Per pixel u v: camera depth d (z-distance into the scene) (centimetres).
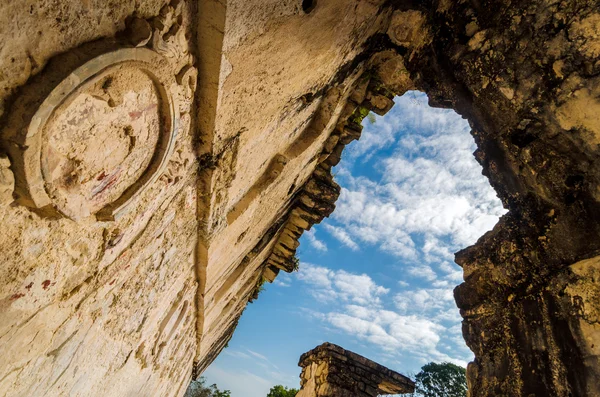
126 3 128
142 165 179
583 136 196
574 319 176
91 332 209
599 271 175
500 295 229
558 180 206
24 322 141
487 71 250
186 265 355
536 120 219
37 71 106
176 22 154
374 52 405
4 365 139
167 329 399
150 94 159
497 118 244
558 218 203
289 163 407
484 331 235
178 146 205
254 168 343
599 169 189
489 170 263
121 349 275
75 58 113
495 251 242
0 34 93
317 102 388
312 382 746
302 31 234
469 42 267
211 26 163
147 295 286
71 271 161
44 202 123
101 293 202
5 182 110
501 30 245
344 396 649
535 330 195
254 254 606
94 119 131
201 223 310
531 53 224
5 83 100
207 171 253
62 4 104
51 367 177
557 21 212
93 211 157
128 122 152
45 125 110
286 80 269
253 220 445
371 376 689
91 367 229
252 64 209
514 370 199
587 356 165
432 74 317
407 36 358
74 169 133
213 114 207
